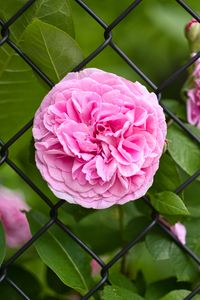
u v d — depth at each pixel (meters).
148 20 1.17
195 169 0.59
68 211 0.66
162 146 0.52
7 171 1.01
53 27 0.53
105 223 0.72
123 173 0.51
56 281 0.69
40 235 0.56
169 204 0.56
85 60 0.54
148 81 0.55
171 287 0.63
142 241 0.66
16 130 0.69
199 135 0.60
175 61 1.25
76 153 0.51
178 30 1.09
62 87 0.52
